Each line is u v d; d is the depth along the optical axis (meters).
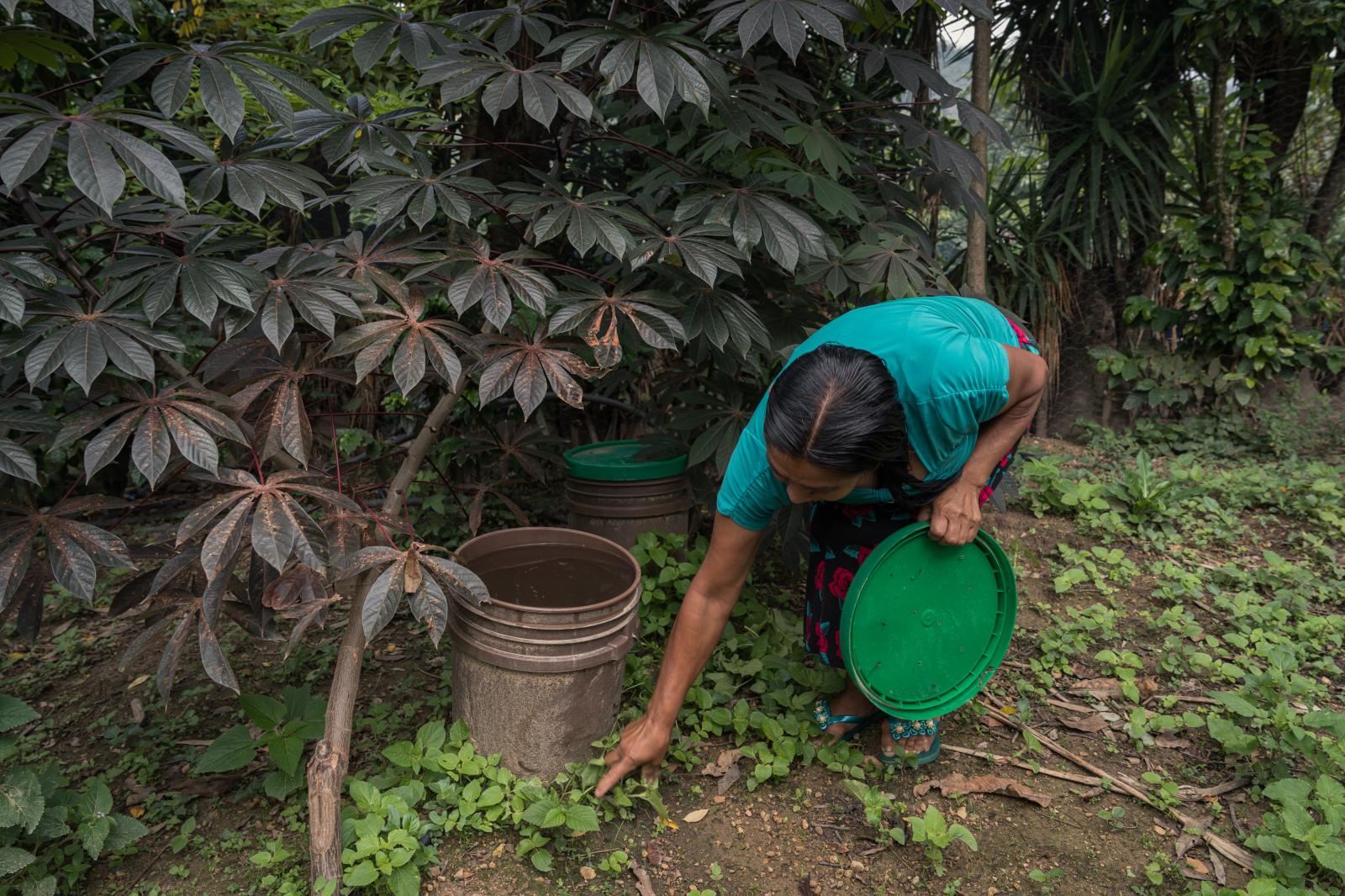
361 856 1.76
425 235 1.96
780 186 2.37
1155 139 5.54
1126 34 5.41
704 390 3.11
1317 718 2.09
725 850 1.95
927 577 1.94
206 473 1.70
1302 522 3.90
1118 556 3.35
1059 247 5.61
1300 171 5.57
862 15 2.35
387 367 2.91
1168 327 5.55
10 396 1.90
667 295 1.99
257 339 1.89
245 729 2.09
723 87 1.91
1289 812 1.85
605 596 2.08
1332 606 3.11
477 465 3.38
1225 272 5.21
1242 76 5.42
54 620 3.11
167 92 1.43
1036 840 1.98
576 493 3.03
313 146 3.15
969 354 1.64
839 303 2.95
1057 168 5.63
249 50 1.58
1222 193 5.19
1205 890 1.77
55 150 3.21
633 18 2.47
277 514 1.61
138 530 3.80
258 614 1.86
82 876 1.87
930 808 1.89
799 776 2.19
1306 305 5.29
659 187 2.67
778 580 3.24
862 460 1.43
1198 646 2.82
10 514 1.63
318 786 1.70
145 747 2.30
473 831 1.98
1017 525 3.80
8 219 1.98
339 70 3.52
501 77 1.73
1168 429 5.35
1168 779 2.18
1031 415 1.88
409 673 2.66
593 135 2.30
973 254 4.99
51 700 2.58
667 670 1.94
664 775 2.17
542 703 1.99
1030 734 2.27
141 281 1.57
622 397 4.23
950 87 2.51
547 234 1.77
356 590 1.92
